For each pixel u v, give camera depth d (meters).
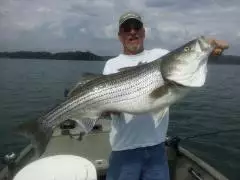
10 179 1.46
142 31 1.34
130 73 1.19
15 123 4.05
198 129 3.55
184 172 1.60
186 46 1.15
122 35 1.34
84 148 1.78
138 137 1.25
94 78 1.22
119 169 1.29
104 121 2.20
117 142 1.28
